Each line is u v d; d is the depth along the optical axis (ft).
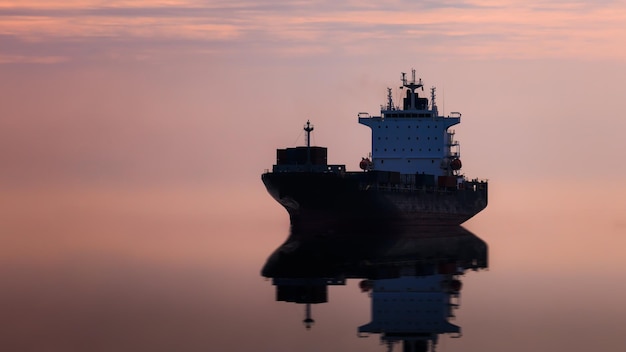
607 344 470.80
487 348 464.24
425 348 463.83
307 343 471.21
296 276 648.38
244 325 503.20
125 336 481.46
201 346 464.65
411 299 568.00
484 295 582.76
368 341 475.31
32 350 457.27
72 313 530.27
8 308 542.57
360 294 581.94
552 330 495.82
